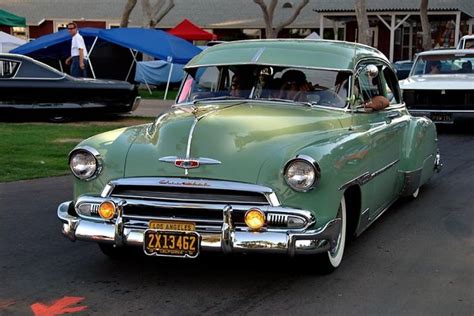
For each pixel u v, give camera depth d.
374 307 4.26
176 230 4.25
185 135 4.46
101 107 13.20
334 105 5.30
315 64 5.51
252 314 4.12
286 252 4.15
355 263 5.14
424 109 12.60
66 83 12.91
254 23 31.88
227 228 4.16
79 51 15.92
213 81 5.70
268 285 4.64
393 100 6.59
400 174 6.35
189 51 18.06
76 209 4.54
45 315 4.11
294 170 4.16
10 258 5.25
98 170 4.46
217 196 4.21
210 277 4.80
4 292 4.51
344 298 4.41
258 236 4.13
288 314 4.13
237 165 4.23
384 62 6.37
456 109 12.44
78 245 5.61
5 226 6.20
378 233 6.05
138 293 4.48
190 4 33.31
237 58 5.73
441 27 30.61
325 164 4.28
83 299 4.38
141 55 24.52
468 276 4.88
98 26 33.59
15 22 23.48
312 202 4.25
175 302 4.32
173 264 5.08
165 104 17.67
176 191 4.27
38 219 6.47
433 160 7.47
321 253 4.53
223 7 33.06
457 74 13.27
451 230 6.17
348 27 30.88
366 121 5.49
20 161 9.37
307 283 4.69
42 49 18.56
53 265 5.08
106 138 4.74
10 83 12.56
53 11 34.06
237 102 5.36
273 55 5.66
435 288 4.62
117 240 4.34
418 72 13.64
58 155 9.86
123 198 4.36
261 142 4.40
